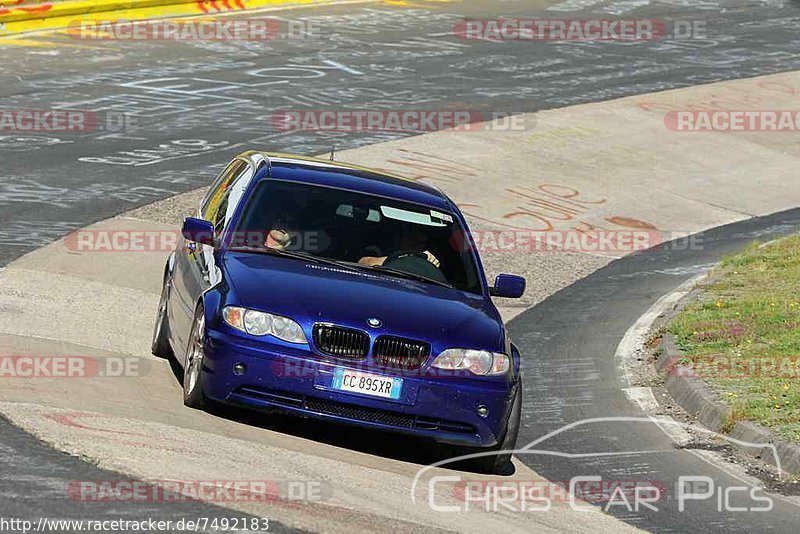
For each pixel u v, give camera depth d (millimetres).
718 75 95812
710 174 73125
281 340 25484
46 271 40812
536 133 75250
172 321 30594
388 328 25875
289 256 28594
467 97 81812
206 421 26188
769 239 60312
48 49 81062
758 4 125562
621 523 24031
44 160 57406
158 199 53375
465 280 29562
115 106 69562
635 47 102812
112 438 23453
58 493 19906
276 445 25234
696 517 25094
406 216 30484
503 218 60062
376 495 22781
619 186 68562
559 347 41031
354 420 25562
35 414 24453
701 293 47031
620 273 52594
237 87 77438
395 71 86875
